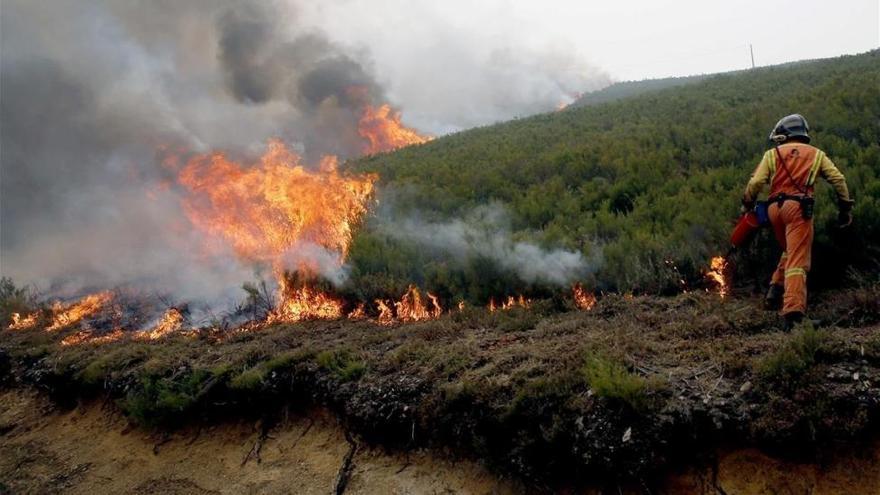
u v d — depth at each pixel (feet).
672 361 11.75
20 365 23.38
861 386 9.51
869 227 15.48
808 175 13.48
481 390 12.03
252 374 15.83
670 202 23.57
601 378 10.69
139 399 17.24
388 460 13.14
